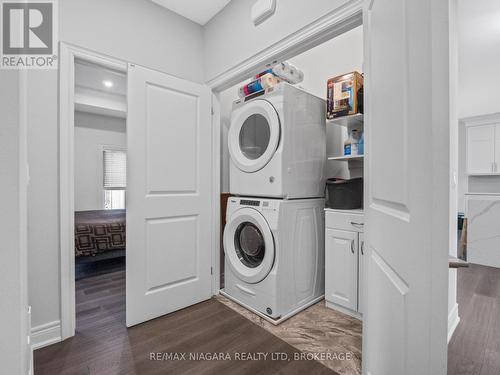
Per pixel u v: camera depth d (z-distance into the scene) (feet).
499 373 4.41
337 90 6.50
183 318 6.19
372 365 3.35
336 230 6.43
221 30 6.91
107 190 17.53
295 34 5.05
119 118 17.75
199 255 7.06
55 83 5.21
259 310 6.28
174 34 6.95
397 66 2.34
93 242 9.72
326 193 7.31
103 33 5.76
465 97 12.98
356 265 6.04
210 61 7.33
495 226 10.61
